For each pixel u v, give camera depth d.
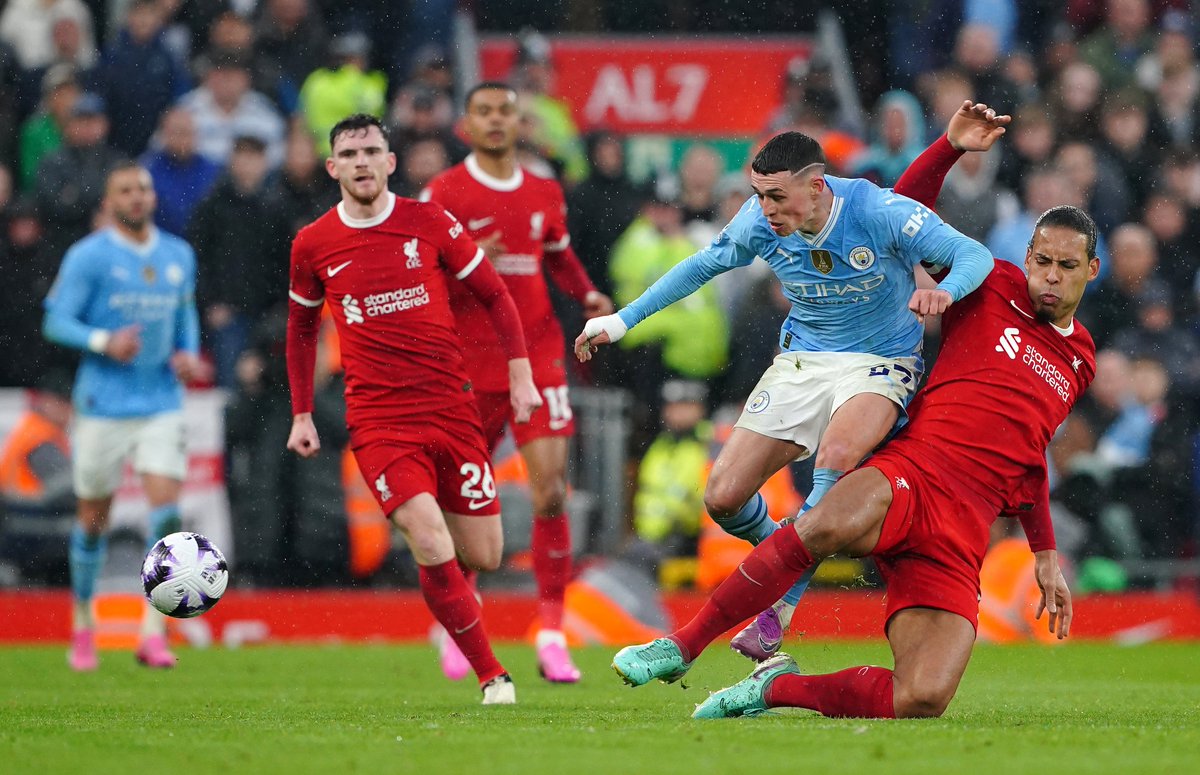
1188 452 42.66
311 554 38.97
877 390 20.31
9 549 38.88
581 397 40.69
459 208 27.61
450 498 23.28
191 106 48.16
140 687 26.98
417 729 17.44
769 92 53.31
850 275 20.39
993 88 51.12
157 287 32.06
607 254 44.88
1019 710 21.75
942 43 54.59
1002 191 50.03
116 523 38.22
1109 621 40.72
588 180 45.56
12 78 49.66
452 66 52.47
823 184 19.89
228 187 42.91
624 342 42.88
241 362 39.72
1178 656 35.62
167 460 32.09
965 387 18.92
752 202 20.97
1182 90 52.41
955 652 17.72
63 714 20.64
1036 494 19.36
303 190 43.53
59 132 48.47
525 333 27.81
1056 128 51.31
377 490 22.33
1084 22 54.78
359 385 22.67
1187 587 42.03
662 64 53.09
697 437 40.38
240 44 48.25
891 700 17.78
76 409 32.06
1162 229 49.91
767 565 17.95
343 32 51.78
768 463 20.98
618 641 36.72
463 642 22.42
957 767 13.99
